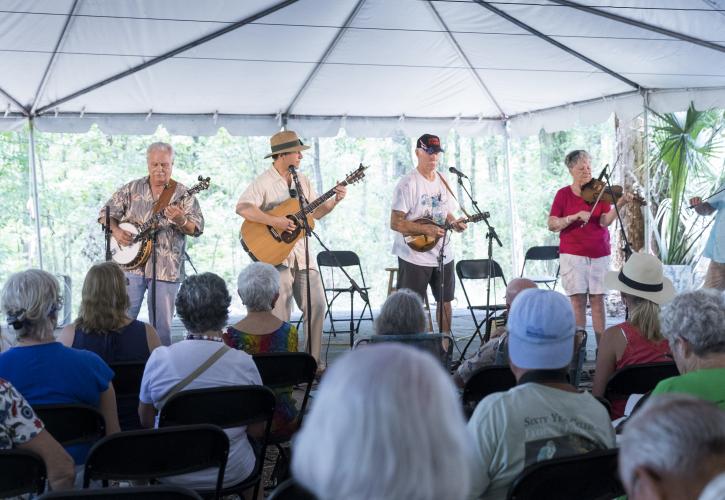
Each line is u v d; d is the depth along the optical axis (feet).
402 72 24.50
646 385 10.29
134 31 20.03
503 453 6.72
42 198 46.55
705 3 17.97
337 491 2.95
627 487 4.08
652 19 19.44
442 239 21.02
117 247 19.34
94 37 20.07
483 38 22.12
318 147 48.73
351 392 3.00
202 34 20.75
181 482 9.37
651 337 11.14
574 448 6.81
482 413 6.84
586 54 22.81
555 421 6.82
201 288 9.90
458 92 26.48
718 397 7.36
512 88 26.30
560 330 6.99
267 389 9.53
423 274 21.09
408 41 22.29
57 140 46.91
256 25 20.52
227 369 9.75
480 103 27.68
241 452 9.78
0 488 7.31
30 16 18.47
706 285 21.09
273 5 19.56
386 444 2.93
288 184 19.67
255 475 9.98
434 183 21.13
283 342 12.30
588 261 20.61
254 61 22.76
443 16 20.79
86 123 25.35
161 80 23.45
